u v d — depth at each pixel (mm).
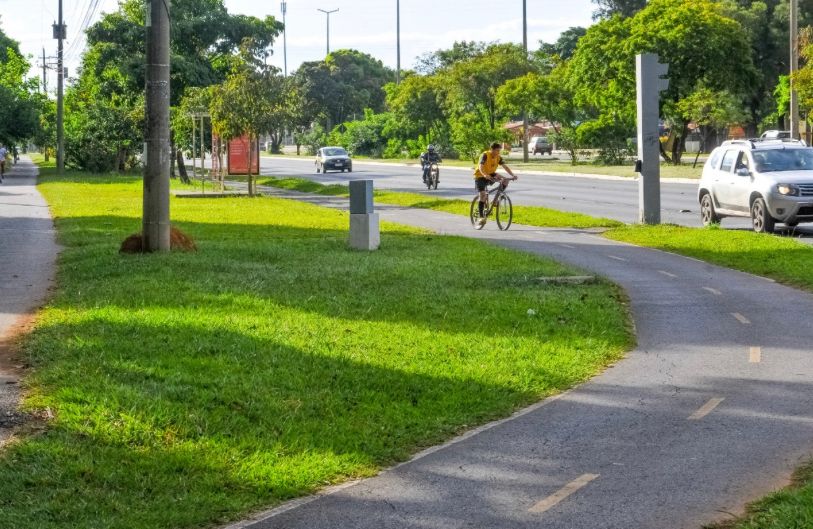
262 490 7195
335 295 14617
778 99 75125
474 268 17844
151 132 19406
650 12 69125
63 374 9812
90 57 71562
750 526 6340
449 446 8367
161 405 8734
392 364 10602
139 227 27594
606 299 14711
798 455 7910
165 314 12734
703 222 27453
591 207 35250
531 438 8531
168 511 6746
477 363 10805
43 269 18891
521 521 6664
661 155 78062
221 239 24078
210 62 67500
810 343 11977
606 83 72312
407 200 39938
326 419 8828
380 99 165250
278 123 44344
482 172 27344
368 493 7270
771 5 89625
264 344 11234
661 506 6879
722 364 11055
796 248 20406
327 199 43406
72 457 7648
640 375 10656
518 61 90562
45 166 99812
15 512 6637
